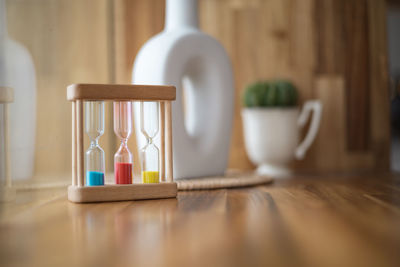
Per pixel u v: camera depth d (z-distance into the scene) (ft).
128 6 4.29
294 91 4.08
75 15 2.96
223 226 1.44
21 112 2.01
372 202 2.01
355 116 4.65
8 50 1.88
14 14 1.97
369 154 4.67
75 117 2.18
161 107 2.31
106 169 3.56
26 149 2.05
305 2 4.58
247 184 2.80
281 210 1.78
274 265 0.95
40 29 2.31
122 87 2.13
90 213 1.77
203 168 3.06
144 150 2.28
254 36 4.52
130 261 1.00
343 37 4.64
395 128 9.00
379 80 4.70
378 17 4.71
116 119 2.20
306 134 4.53
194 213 1.73
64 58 2.70
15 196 1.94
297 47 4.57
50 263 1.00
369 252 1.06
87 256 1.06
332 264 0.95
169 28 3.20
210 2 4.48
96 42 3.44
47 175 2.32
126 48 4.27
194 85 3.20
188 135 2.99
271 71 4.54
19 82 2.00
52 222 1.56
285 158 4.05
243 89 4.50
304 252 1.07
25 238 1.28
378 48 4.71
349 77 4.65
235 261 0.99
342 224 1.46
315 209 1.80
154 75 2.87
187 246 1.15
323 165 4.58
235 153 4.46
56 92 2.54
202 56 3.10
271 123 4.00
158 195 2.21
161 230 1.38
